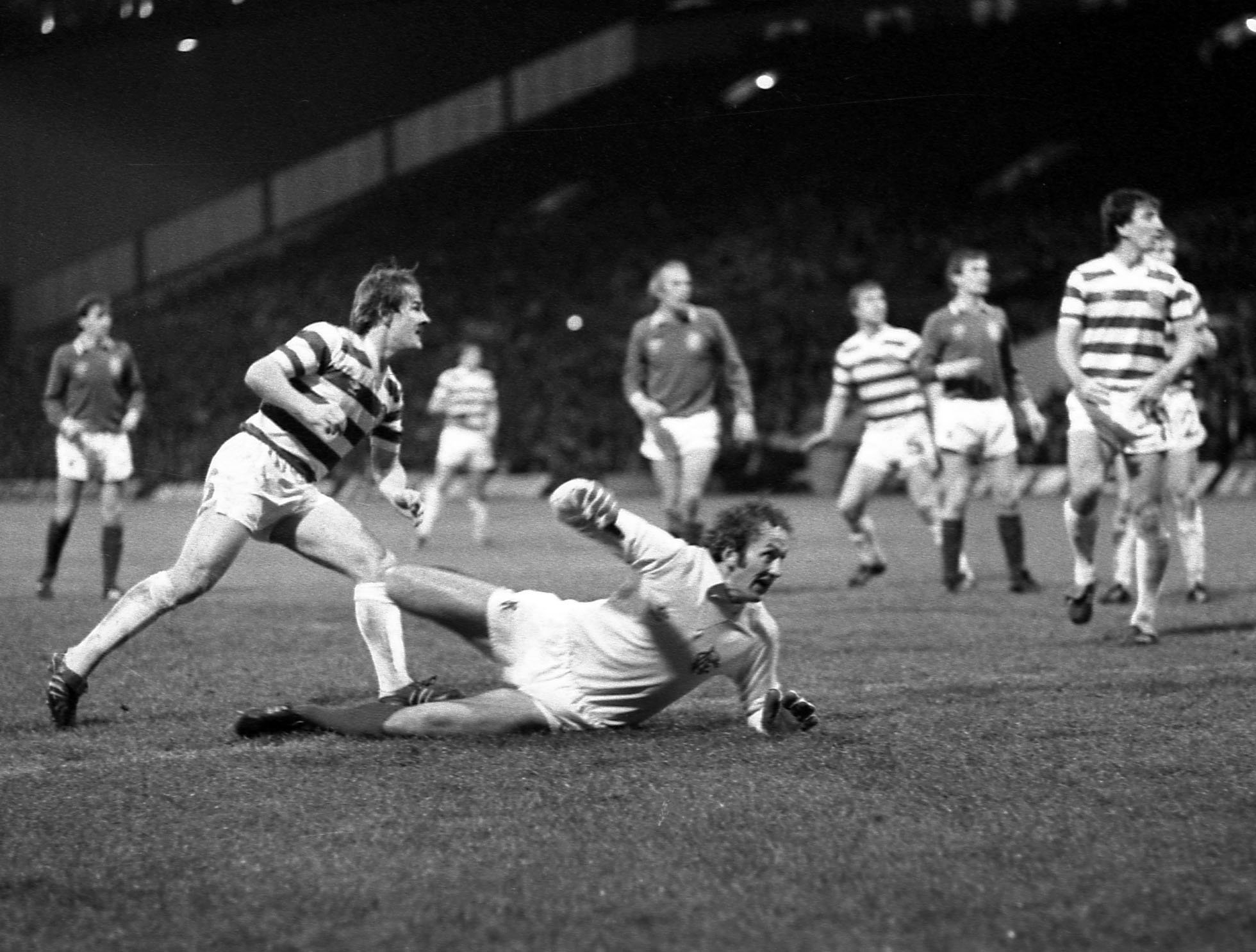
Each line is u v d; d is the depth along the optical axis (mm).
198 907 4516
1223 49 45719
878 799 5621
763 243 45438
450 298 45812
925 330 14070
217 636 11047
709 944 4129
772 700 6789
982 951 4062
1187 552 12523
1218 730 6812
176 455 39219
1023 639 10359
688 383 13633
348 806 5598
